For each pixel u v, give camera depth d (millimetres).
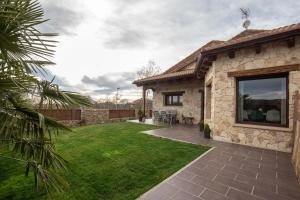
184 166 3988
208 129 6961
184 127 9992
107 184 3191
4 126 1598
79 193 2893
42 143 1930
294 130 4762
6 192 2877
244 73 6023
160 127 9953
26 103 1893
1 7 1469
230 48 5914
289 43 5094
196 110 11484
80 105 2203
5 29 1506
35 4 1621
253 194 2816
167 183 3191
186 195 2795
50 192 2166
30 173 3557
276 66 5398
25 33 1582
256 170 3752
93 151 5117
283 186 3072
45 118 1724
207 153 4926
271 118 5723
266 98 5852
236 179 3338
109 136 7297
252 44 5461
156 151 5090
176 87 12688
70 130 1984
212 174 3551
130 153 4910
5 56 1624
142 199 2703
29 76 1767
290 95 5172
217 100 6727
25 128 1779
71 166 3969
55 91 1951
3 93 1638
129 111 17484
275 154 4883
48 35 1731
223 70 6598
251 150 5262
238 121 6359
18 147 1896
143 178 3424
